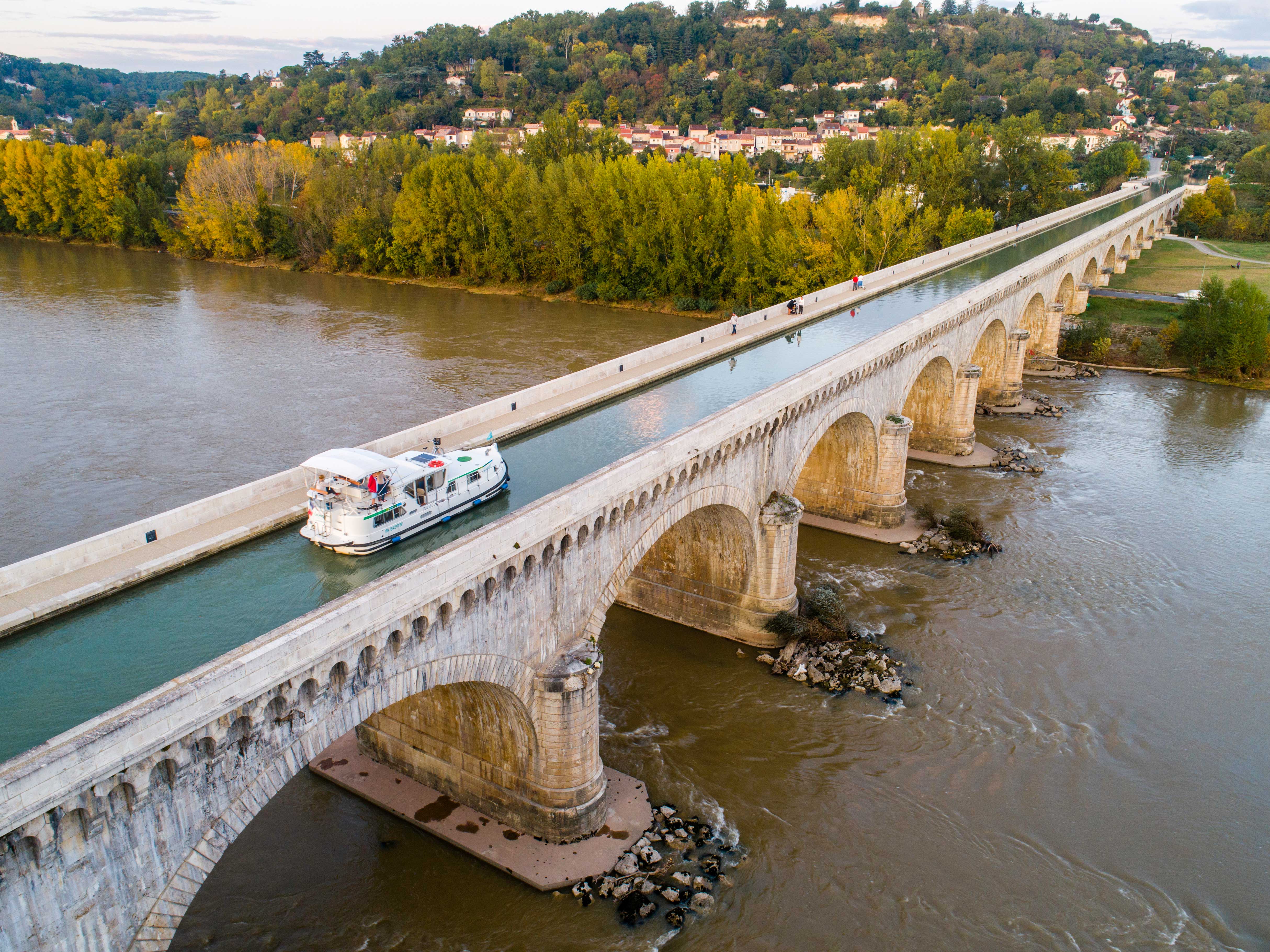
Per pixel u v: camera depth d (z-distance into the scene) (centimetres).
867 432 5988
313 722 2328
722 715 4238
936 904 3209
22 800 1694
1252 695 4444
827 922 3120
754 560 4747
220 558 3078
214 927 3028
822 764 3919
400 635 2527
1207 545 6034
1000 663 4669
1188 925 3148
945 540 6000
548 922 3077
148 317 11519
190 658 2508
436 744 3588
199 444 7144
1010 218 13825
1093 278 12419
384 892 3194
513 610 3006
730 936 3052
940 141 13038
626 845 3406
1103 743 4078
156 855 2012
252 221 15400
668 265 12400
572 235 13025
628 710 4266
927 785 3806
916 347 6272
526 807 3419
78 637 2595
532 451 4181
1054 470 7344
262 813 3556
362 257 14800
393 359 9656
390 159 16075
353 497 3095
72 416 7781
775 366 5644
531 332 11112
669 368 5431
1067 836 3547
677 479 3797
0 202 17862
